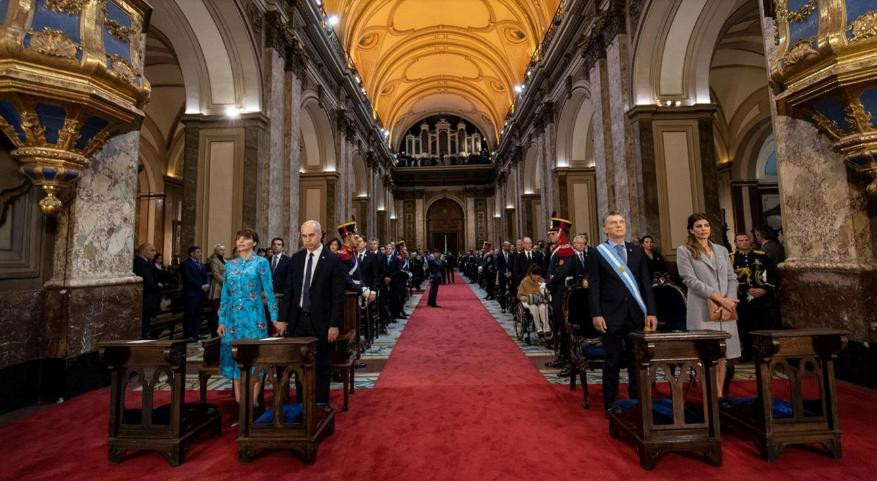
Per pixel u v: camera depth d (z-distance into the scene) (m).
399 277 8.87
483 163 30.17
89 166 4.08
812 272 3.92
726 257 3.40
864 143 3.13
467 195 30.02
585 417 3.34
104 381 4.21
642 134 7.53
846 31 3.00
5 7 3.01
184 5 7.18
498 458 2.65
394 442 2.91
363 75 19.56
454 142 30.67
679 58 7.60
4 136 3.57
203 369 3.46
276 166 8.57
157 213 15.80
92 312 4.07
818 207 3.90
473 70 22.95
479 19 18.44
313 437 2.63
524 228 18.42
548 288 5.12
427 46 20.83
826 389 2.62
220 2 7.20
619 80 8.13
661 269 6.03
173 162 16.44
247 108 8.11
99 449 2.83
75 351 3.90
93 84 3.30
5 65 2.93
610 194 8.68
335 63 13.09
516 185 19.39
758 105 13.66
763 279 4.64
